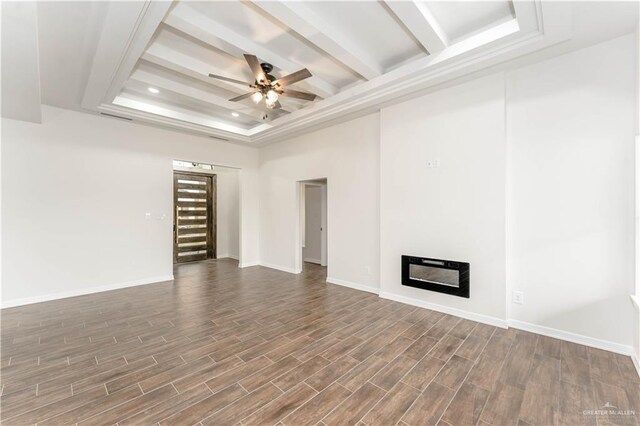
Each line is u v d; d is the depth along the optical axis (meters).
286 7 2.37
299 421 1.75
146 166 5.07
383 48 3.21
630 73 2.54
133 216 4.92
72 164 4.33
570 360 2.44
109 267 4.66
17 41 2.12
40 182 4.07
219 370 2.30
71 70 3.20
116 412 1.82
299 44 3.16
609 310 2.62
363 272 4.62
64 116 4.26
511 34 2.58
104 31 2.49
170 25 2.68
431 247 3.68
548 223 2.94
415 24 2.57
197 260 7.36
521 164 3.09
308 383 2.13
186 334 2.96
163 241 5.27
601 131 2.67
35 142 4.04
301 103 4.57
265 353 2.57
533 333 2.99
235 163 6.41
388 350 2.63
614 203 2.61
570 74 2.81
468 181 3.37
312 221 7.20
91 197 4.50
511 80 3.15
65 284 4.25
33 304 3.92
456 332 3.01
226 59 3.44
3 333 2.97
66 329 3.08
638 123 2.37
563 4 2.16
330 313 3.58
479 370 2.30
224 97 4.55
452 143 3.49
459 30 2.87
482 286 3.29
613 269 2.61
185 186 7.15
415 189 3.83
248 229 6.67
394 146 4.05
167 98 4.50
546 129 2.95
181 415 1.79
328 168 5.17
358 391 2.04
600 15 2.29
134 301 4.05
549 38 2.56
